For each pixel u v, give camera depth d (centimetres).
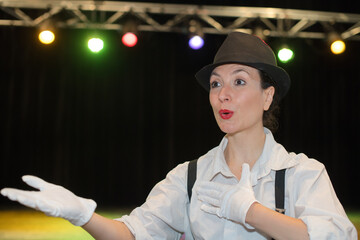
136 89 770
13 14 538
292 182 123
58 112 762
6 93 753
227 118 126
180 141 775
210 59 751
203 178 134
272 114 142
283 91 138
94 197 775
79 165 773
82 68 764
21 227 518
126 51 760
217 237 125
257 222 108
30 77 757
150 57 767
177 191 134
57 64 758
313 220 107
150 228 127
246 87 127
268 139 132
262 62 126
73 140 770
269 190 125
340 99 779
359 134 779
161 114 771
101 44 537
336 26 560
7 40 736
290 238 105
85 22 538
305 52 761
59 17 546
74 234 470
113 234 119
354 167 787
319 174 122
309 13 527
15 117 759
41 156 765
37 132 762
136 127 773
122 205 759
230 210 113
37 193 102
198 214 129
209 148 770
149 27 574
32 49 747
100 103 769
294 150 782
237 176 132
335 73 773
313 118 784
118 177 776
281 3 606
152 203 132
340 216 112
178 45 751
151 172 775
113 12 575
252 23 559
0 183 756
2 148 758
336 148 783
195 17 537
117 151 775
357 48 736
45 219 588
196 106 771
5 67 747
